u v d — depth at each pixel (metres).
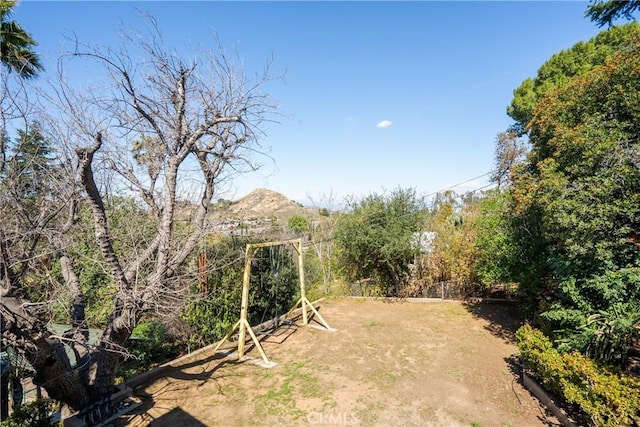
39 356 3.62
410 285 11.16
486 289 10.41
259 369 5.78
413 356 6.23
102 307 5.71
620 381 3.54
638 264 3.99
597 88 5.15
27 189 4.02
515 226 6.89
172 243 4.86
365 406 4.58
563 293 5.00
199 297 6.10
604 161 4.42
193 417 4.38
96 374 4.30
